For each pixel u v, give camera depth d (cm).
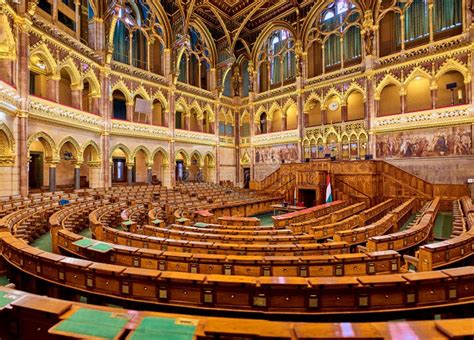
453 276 483
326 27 3173
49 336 328
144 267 662
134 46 3008
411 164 2498
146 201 2050
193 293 488
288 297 471
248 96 3984
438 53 2389
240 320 315
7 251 725
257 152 3831
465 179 2222
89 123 2406
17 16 1722
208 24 3678
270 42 3725
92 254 735
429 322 306
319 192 2511
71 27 2431
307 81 3319
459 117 2258
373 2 2759
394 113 2816
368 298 471
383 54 2784
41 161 2623
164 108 3225
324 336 281
